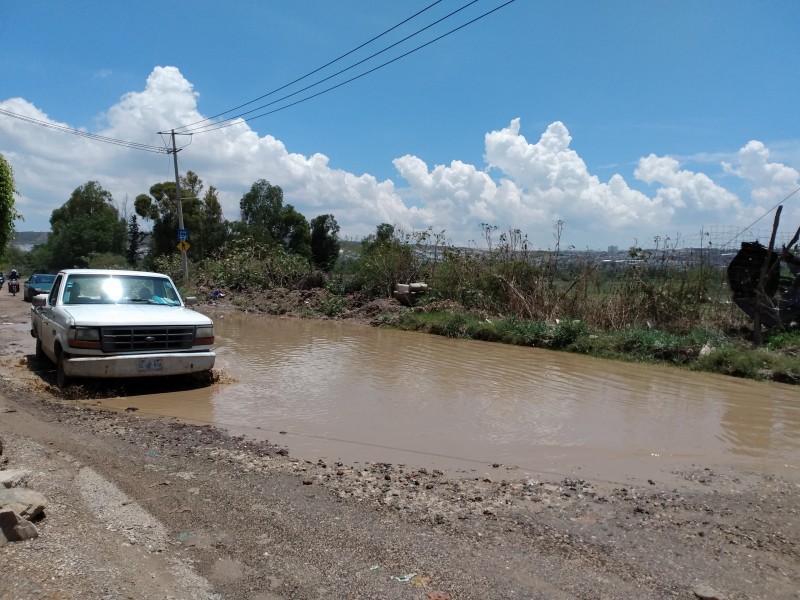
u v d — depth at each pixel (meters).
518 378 10.23
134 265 62.81
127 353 7.77
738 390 9.83
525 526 4.11
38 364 9.80
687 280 15.39
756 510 4.62
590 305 16.47
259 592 3.07
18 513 3.48
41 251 75.88
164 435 5.94
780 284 14.77
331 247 50.56
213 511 4.05
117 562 3.24
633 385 9.98
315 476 4.94
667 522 4.30
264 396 8.05
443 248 21.98
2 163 17.08
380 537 3.79
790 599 3.24
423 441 6.25
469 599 3.09
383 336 15.99
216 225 52.97
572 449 6.18
